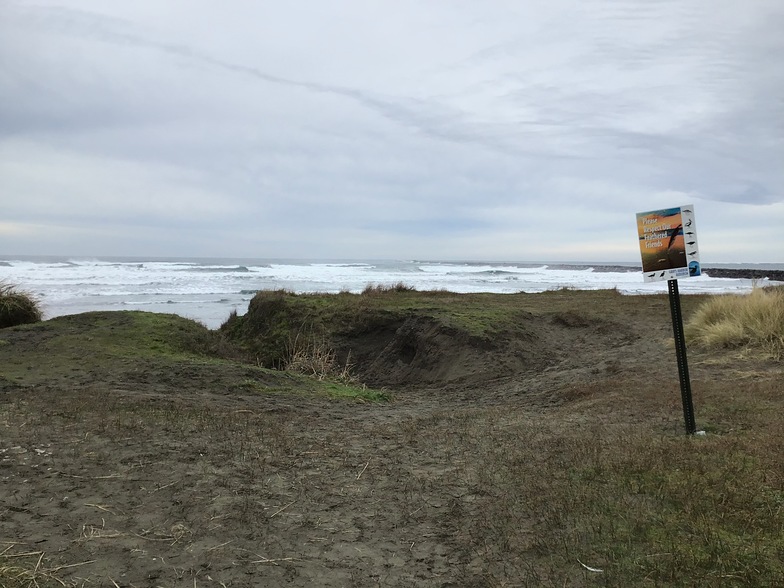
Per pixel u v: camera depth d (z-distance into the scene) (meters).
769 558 2.97
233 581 3.05
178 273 55.47
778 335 10.20
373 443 6.10
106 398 7.80
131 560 3.22
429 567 3.26
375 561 3.33
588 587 2.85
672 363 10.10
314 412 8.34
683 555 3.03
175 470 4.81
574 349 13.70
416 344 14.86
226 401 8.55
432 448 5.80
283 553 3.40
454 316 15.27
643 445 5.03
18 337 12.24
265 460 5.22
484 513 3.92
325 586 3.04
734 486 3.90
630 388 8.24
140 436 5.87
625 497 3.91
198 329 14.49
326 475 4.87
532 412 7.89
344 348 15.99
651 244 5.79
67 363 10.58
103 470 4.74
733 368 9.04
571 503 3.86
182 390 9.21
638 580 2.87
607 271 85.06
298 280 48.97
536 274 70.56
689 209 5.58
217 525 3.74
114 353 11.36
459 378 12.73
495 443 5.84
